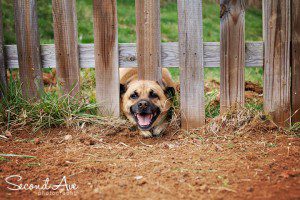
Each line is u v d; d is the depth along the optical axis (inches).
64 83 185.3
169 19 469.1
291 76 178.1
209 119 187.8
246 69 317.1
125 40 365.7
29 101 188.5
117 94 184.5
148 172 135.1
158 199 115.2
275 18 171.9
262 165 138.6
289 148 156.1
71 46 181.0
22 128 181.6
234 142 167.2
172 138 181.3
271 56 175.0
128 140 179.9
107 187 122.7
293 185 121.8
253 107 187.3
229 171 134.2
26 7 179.6
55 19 178.9
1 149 159.3
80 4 447.2
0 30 183.9
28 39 182.5
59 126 184.5
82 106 187.9
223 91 179.0
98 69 183.0
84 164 143.9
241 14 171.2
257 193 117.3
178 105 196.1
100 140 174.6
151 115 189.0
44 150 160.2
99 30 178.5
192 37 175.0
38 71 185.9
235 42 173.6
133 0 519.5
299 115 180.4
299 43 174.2
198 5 172.1
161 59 179.9
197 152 156.5
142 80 186.7
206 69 318.0
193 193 118.7
